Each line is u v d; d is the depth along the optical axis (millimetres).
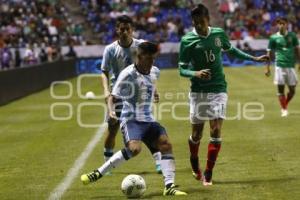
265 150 32000
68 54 110375
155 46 22391
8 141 38656
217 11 129625
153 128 22969
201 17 24109
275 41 46125
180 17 128125
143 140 23141
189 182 25172
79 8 128750
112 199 22531
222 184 24547
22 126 45781
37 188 24938
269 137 36344
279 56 46125
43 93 74250
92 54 116500
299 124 41500
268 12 133500
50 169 28906
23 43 110125
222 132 38906
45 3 123812
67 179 26453
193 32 24516
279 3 135000
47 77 84062
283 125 41250
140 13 128750
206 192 23125
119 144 35781
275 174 26062
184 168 28250
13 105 61438
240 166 28047
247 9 134125
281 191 22922
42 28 115750
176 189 23406
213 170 27359
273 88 70438
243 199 21828
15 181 26531
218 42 24484
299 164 28031
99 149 34000
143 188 22625
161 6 133125
